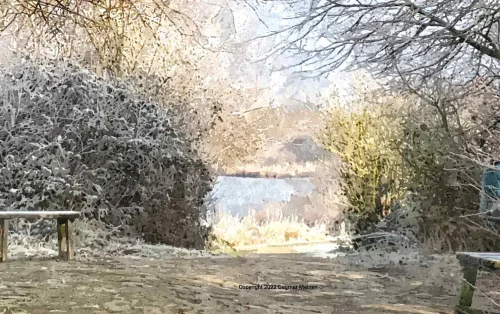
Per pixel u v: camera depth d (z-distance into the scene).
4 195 11.28
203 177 13.73
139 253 10.85
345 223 13.41
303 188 23.78
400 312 6.04
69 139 11.80
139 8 11.05
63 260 9.07
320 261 10.45
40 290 6.48
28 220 11.30
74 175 11.68
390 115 11.70
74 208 11.55
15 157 11.59
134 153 12.27
